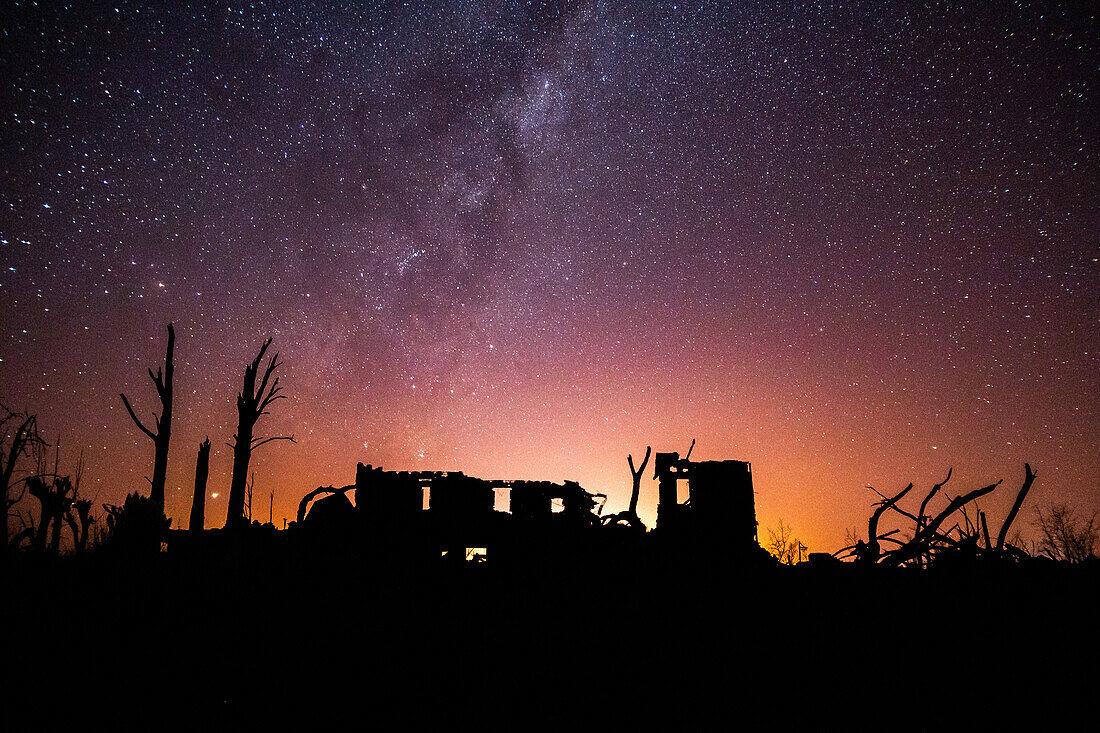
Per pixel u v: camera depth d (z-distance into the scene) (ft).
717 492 29.01
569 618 24.80
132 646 23.22
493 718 18.90
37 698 19.56
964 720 17.52
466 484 29.81
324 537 28.86
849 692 19.33
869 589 24.49
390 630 24.27
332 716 19.12
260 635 24.08
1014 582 23.15
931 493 27.91
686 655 22.07
